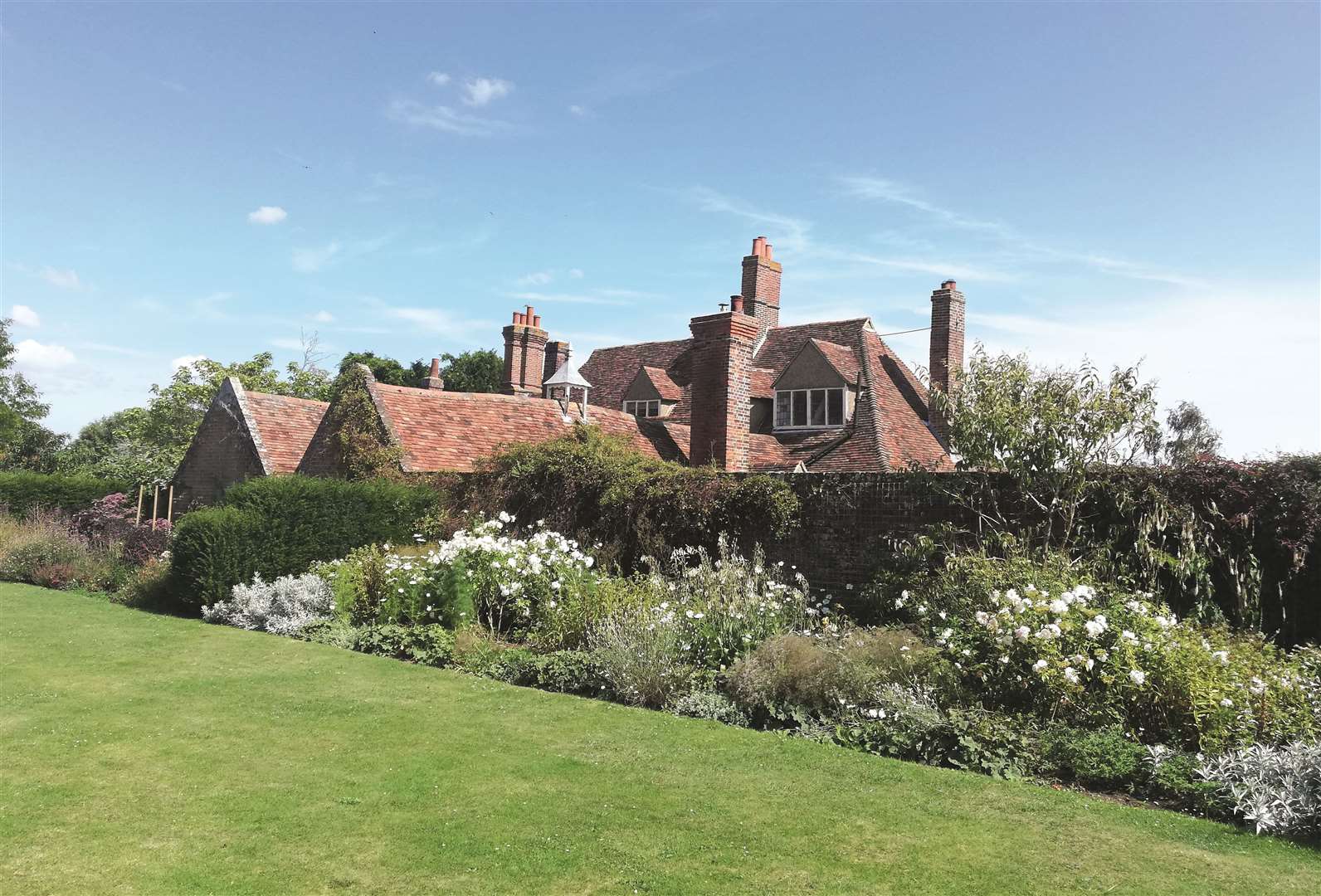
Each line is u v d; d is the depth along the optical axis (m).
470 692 8.99
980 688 7.72
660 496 13.61
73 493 26.41
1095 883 4.66
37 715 7.74
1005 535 9.84
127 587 15.58
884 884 4.63
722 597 10.45
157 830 5.23
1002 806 5.85
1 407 44.97
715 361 17.70
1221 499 8.99
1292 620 8.55
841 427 22.14
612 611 10.43
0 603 14.55
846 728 7.51
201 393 35.72
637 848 5.07
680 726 7.78
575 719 7.96
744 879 4.68
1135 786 6.29
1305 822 5.41
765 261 27.45
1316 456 8.70
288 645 11.47
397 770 6.42
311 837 5.17
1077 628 7.43
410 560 12.94
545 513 15.07
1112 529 9.55
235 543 13.67
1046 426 9.73
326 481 15.28
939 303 25.09
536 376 30.05
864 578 11.71
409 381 57.16
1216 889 4.60
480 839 5.17
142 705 8.17
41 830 5.20
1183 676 6.80
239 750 6.86
